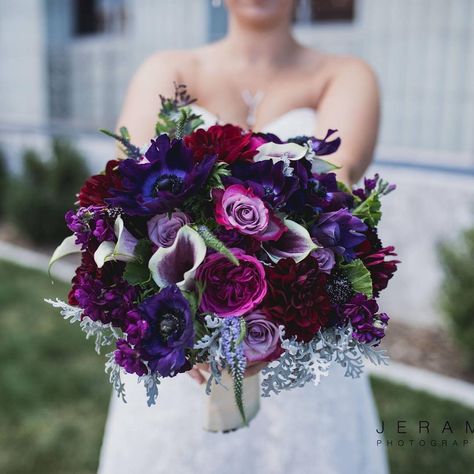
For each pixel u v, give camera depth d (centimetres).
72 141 610
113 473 184
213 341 106
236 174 113
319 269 111
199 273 104
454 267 355
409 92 443
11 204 614
